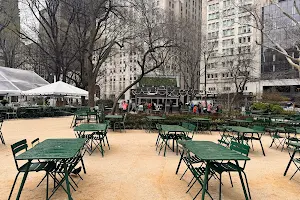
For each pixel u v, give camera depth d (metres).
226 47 59.44
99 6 19.70
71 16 27.95
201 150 4.44
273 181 5.24
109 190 4.46
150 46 15.41
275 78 45.12
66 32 28.62
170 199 4.14
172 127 8.01
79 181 4.90
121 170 5.71
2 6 26.56
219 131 12.90
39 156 3.74
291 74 43.44
